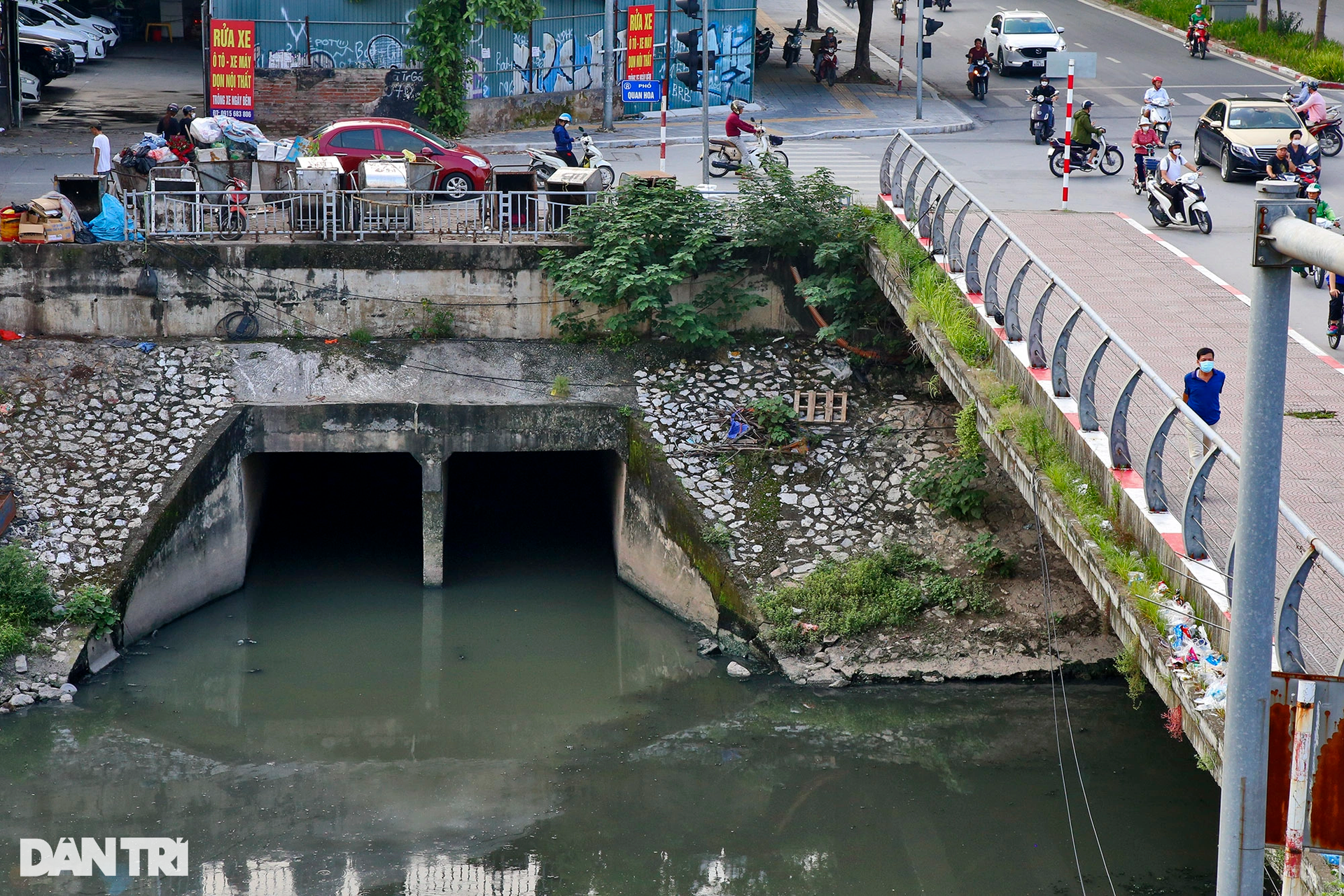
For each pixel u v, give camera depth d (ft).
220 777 52.21
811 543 63.72
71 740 54.13
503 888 45.01
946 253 63.21
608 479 74.95
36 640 57.47
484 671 61.57
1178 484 42.19
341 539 75.05
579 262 71.51
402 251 72.38
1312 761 21.07
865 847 47.78
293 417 68.13
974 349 56.44
